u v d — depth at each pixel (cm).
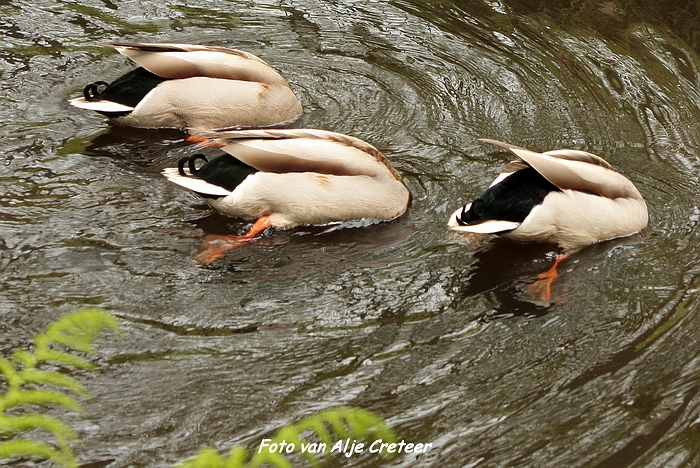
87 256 1002
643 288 1010
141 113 1299
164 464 721
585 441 777
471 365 870
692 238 1111
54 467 706
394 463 740
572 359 886
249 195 1070
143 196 1141
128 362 838
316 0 1811
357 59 1590
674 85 1534
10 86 1402
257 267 1016
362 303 959
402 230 1115
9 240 1016
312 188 1080
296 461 732
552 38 1688
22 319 887
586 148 1339
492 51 1633
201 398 799
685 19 1777
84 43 1566
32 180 1155
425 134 1362
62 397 548
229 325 905
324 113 1418
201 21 1692
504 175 1069
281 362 855
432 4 1822
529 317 950
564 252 1075
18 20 1625
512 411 809
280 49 1614
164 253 1023
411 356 877
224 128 1348
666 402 828
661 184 1241
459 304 965
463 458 751
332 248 1069
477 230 1012
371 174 1108
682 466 752
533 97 1484
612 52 1639
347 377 841
